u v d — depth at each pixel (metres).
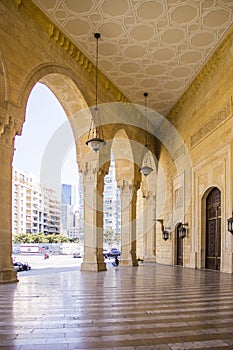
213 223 14.30
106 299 5.59
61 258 26.67
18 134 9.07
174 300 5.55
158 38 11.68
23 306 4.88
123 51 12.48
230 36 11.55
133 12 10.30
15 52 8.97
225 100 12.49
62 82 12.07
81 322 3.88
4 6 8.59
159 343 3.07
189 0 9.75
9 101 8.63
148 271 13.11
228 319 4.09
